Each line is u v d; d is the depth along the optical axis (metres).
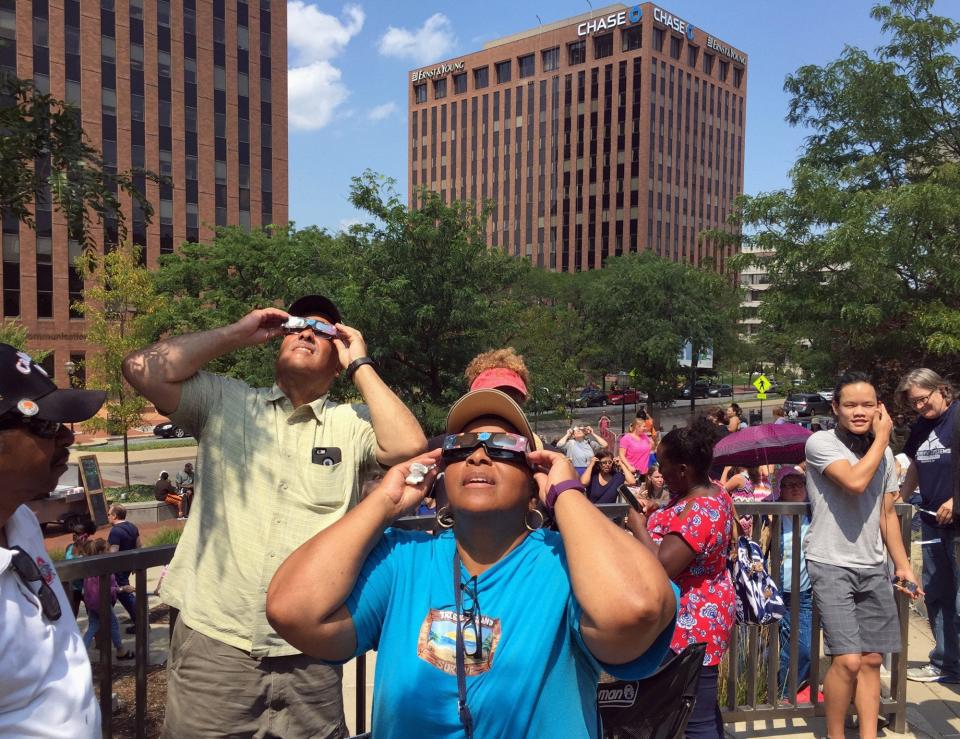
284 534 2.24
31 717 1.50
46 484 1.64
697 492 2.92
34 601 1.55
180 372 2.26
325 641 1.53
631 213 88.31
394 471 1.62
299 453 2.32
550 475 1.54
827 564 3.39
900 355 14.00
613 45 88.88
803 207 13.47
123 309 21.81
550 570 1.56
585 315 45.34
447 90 104.38
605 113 89.94
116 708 4.52
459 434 1.61
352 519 1.56
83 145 4.71
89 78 44.72
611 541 1.42
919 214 12.38
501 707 1.46
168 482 19.75
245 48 51.81
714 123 98.31
